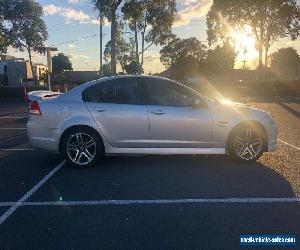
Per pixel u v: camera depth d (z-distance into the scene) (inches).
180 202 230.1
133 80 319.9
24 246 175.8
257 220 202.5
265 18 1882.4
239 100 1252.5
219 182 270.5
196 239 181.2
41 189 258.2
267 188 256.1
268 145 324.5
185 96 318.0
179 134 313.7
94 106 313.6
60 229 193.2
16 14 2062.0
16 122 641.0
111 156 353.4
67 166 320.2
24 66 2265.0
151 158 344.2
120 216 209.0
